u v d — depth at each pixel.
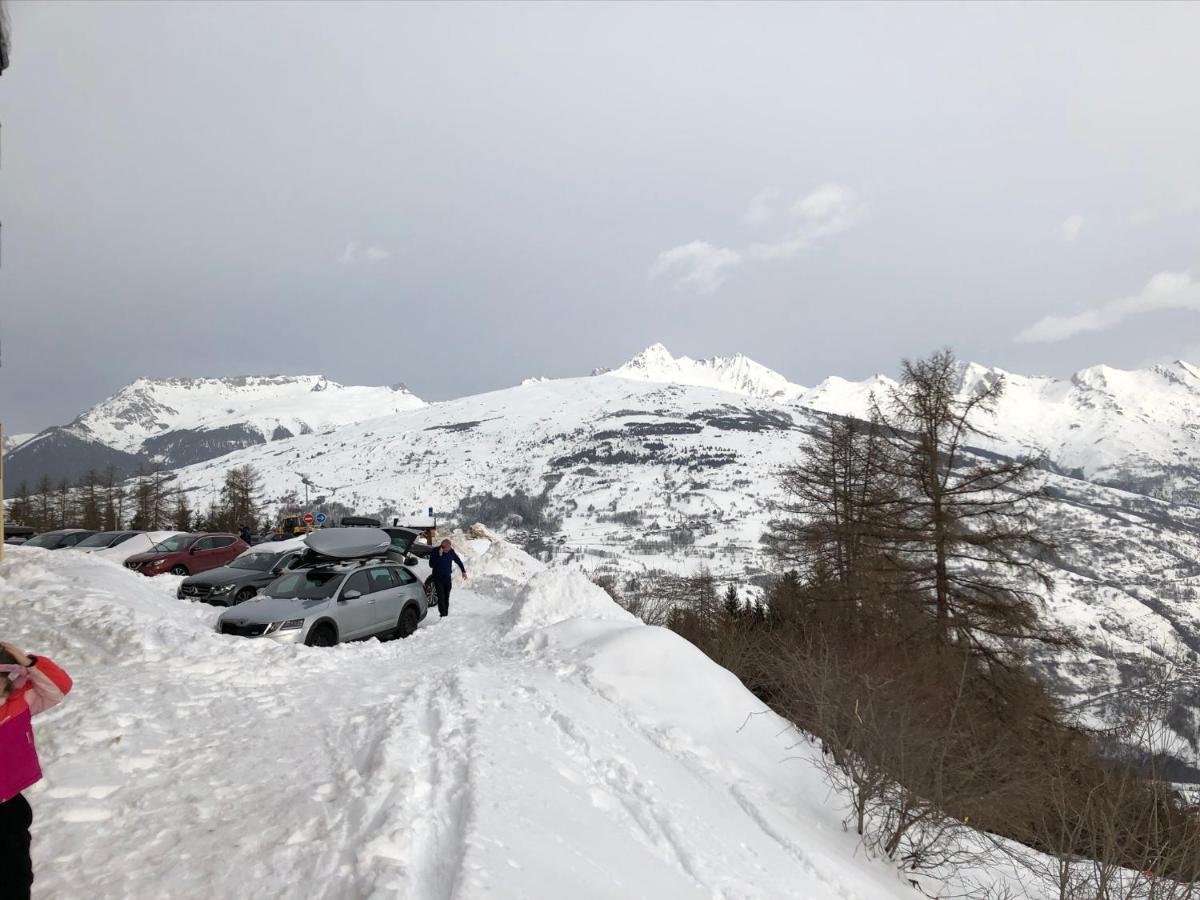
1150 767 7.81
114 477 81.94
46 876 4.12
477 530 38.38
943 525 21.22
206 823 4.82
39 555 14.93
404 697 8.45
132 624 10.35
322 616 12.73
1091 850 7.64
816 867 6.58
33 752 3.51
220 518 70.62
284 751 6.38
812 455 27.47
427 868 4.31
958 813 8.23
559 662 10.96
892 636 20.03
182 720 7.24
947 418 21.97
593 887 4.56
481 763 6.06
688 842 6.04
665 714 9.66
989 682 18.77
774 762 9.46
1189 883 7.07
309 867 4.23
